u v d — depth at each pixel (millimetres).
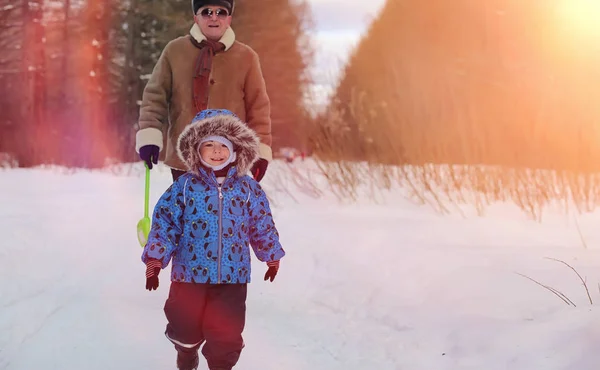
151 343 3984
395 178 9398
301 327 4395
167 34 23109
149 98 4746
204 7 4711
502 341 3674
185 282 3312
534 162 8109
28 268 5422
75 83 22594
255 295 5078
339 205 8195
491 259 5160
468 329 3939
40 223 6824
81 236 6488
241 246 3363
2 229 6387
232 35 4844
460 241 6004
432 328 4137
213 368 3330
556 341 3477
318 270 5492
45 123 20375
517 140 8219
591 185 8352
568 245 5859
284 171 10688
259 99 4875
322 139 9641
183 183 3361
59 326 4203
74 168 15133
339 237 6207
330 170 9250
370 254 5648
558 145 7973
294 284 5293
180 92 4746
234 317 3336
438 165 8844
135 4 22891
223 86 4766
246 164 3410
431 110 8977
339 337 4199
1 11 20703
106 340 4004
